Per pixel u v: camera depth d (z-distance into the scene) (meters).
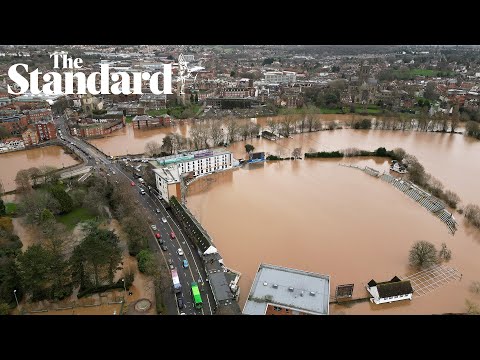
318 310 158.25
